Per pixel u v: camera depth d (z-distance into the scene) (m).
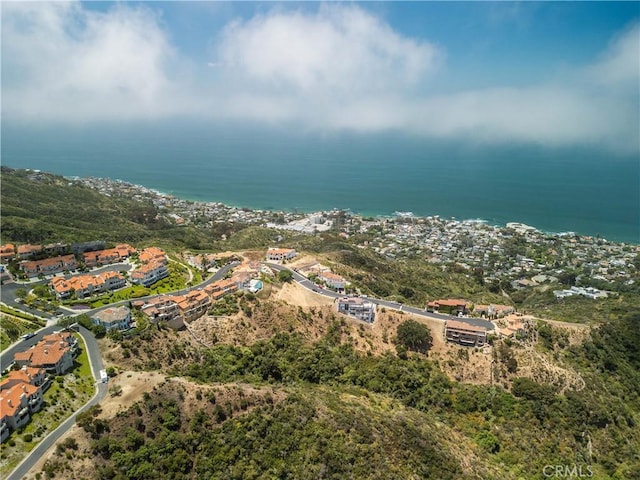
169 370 128.50
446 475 107.38
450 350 163.12
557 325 182.12
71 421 100.44
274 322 163.62
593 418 144.38
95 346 129.38
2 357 121.19
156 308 153.38
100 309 154.12
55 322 142.50
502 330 170.00
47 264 183.25
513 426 138.38
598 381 161.00
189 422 104.94
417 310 185.12
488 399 146.50
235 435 104.12
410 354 161.50
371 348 164.12
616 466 133.12
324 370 147.38
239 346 150.50
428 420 129.75
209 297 167.75
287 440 105.19
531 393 146.50
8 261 188.62
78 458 91.06
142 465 93.75
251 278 184.75
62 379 112.06
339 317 175.25
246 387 117.56
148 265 187.62
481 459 121.69
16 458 89.88
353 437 108.69
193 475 96.62
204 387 112.88
